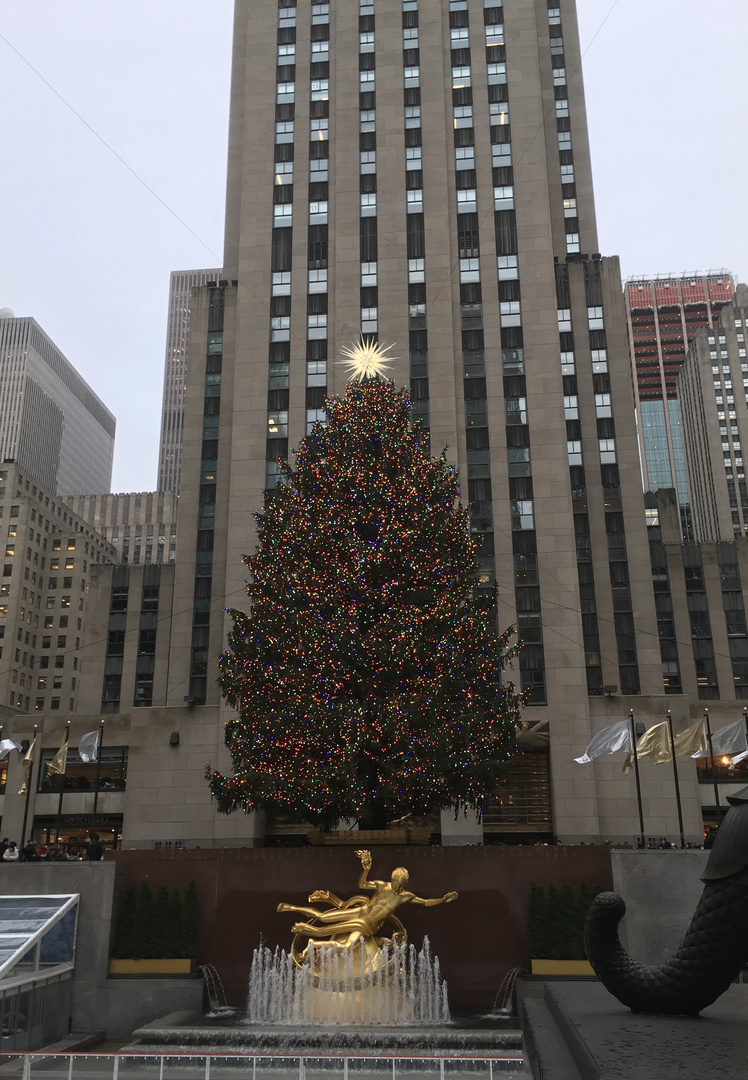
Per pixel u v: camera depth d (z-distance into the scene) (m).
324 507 32.50
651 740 34.44
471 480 57.72
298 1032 19.61
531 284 61.03
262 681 30.83
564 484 56.88
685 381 168.25
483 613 33.09
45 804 59.78
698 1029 8.20
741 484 148.62
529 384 59.09
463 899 24.42
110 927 24.08
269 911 24.75
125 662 75.69
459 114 65.69
